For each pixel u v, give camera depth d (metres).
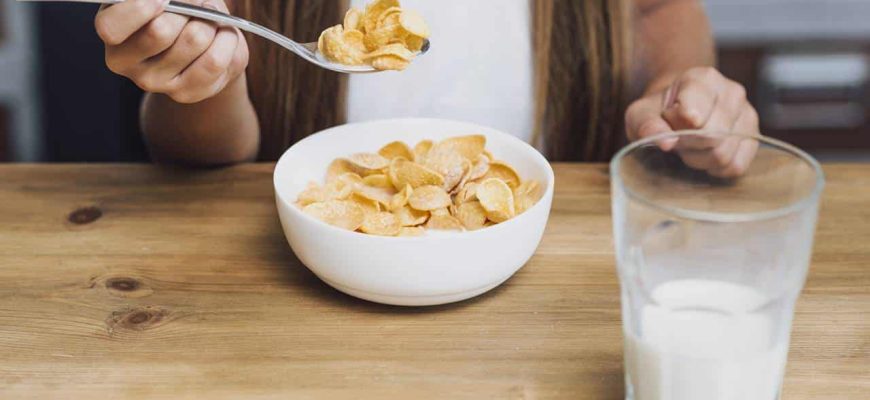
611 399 0.64
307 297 0.73
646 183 0.65
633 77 1.15
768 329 0.58
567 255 0.77
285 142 1.07
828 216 0.82
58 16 1.43
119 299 0.73
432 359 0.67
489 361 0.67
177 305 0.72
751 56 1.65
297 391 0.64
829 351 0.68
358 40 0.76
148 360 0.67
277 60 1.04
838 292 0.73
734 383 0.58
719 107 0.87
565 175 0.88
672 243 0.59
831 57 1.64
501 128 1.14
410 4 1.11
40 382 0.65
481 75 1.12
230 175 0.89
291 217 0.70
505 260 0.70
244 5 1.02
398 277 0.69
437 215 0.73
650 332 0.59
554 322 0.70
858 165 0.90
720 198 0.65
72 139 1.51
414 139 0.83
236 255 0.77
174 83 0.77
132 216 0.82
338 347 0.68
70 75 1.47
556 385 0.65
